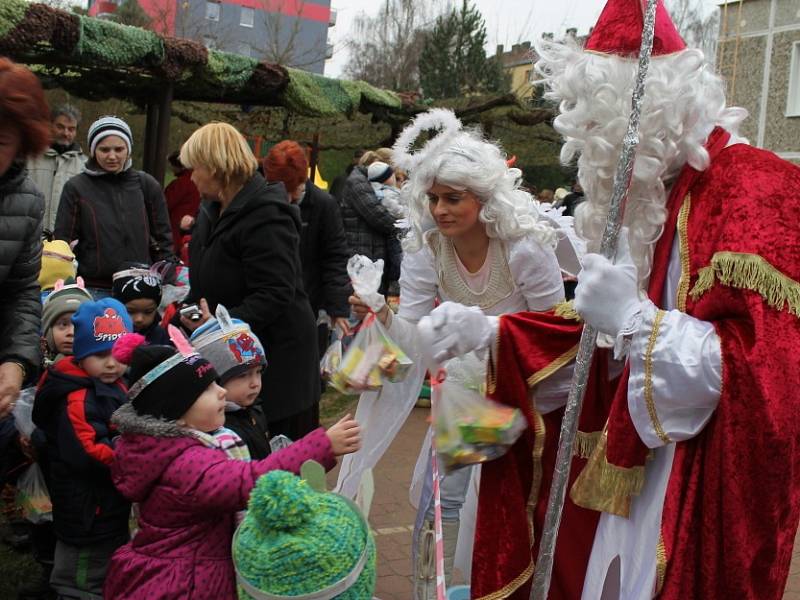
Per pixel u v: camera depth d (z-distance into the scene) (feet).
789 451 5.99
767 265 6.04
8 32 18.98
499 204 8.92
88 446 9.69
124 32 21.33
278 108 35.27
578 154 7.38
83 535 9.92
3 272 8.51
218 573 8.25
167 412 8.23
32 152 8.07
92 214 16.08
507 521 8.10
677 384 6.16
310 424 12.77
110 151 16.22
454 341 7.89
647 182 6.88
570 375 8.00
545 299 9.27
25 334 8.91
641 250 7.04
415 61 99.30
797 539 14.06
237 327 9.73
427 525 10.03
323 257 16.83
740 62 50.98
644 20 6.37
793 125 49.21
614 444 6.90
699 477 6.43
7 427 11.30
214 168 11.19
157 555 8.23
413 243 9.68
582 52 7.19
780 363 5.93
